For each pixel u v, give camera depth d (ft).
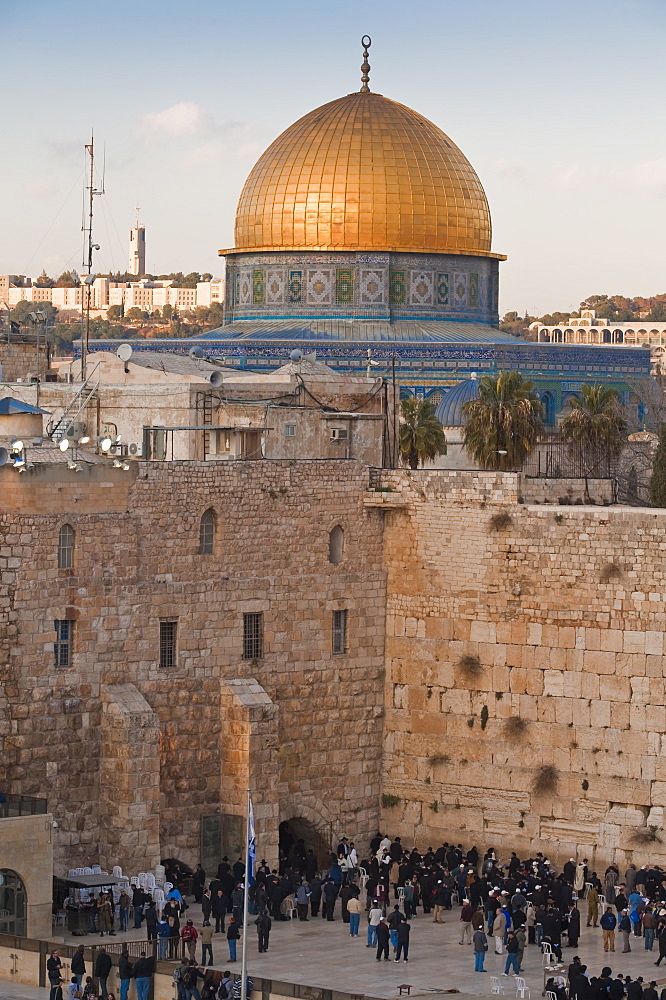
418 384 642.22
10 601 289.12
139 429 363.56
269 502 318.45
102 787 298.76
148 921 272.10
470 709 323.98
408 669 330.54
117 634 300.81
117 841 296.30
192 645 310.24
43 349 409.28
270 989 240.73
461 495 323.57
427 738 328.29
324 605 325.62
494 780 321.52
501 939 274.98
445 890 297.12
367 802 332.19
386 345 641.81
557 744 315.58
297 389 372.99
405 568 330.75
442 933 286.66
